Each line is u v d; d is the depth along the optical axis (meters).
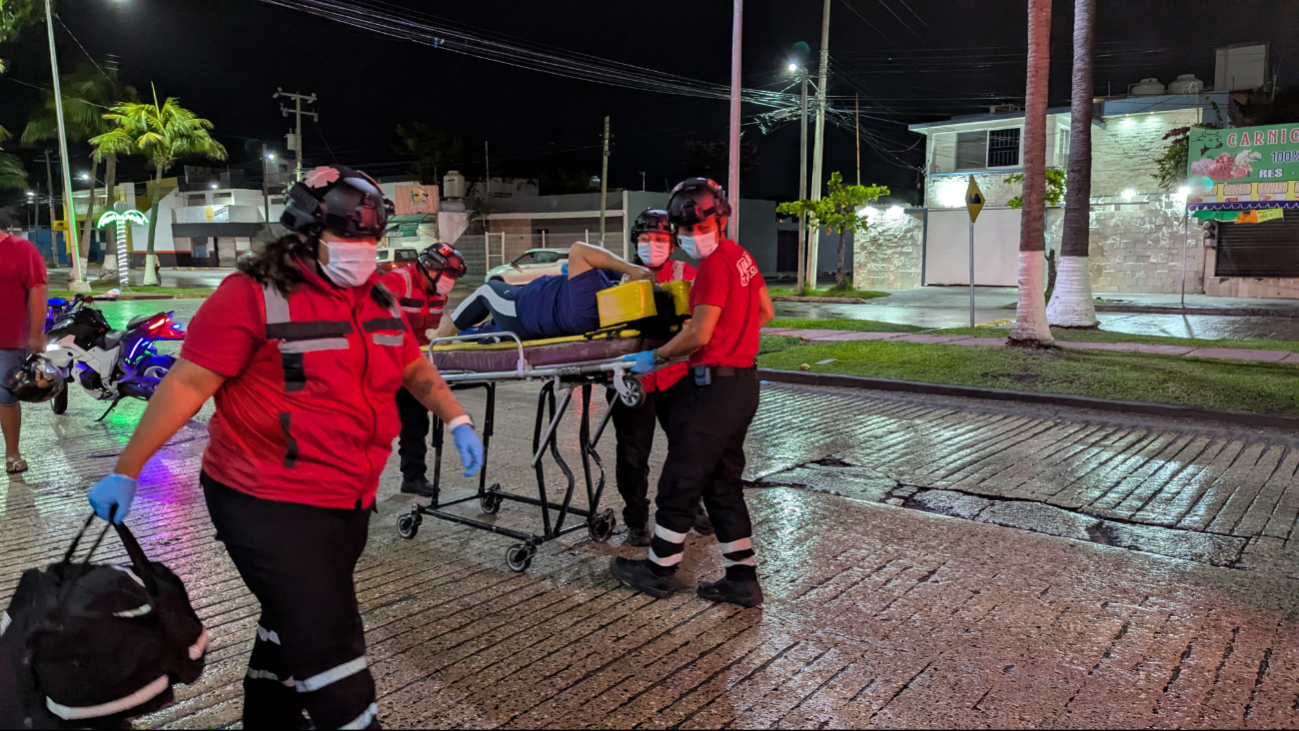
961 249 34.16
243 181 62.34
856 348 12.71
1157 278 29.88
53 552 4.81
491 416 5.07
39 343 6.12
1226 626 3.85
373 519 5.42
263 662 2.54
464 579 4.44
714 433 3.83
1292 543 4.93
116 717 2.37
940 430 8.05
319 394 2.26
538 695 3.27
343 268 2.25
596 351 4.30
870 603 4.11
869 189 29.30
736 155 20.22
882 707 3.17
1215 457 6.92
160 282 38.31
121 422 8.58
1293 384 9.19
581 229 46.75
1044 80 12.06
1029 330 12.41
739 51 20.14
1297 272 27.33
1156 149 30.00
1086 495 5.89
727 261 3.71
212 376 2.22
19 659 2.33
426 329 5.62
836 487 6.13
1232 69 30.12
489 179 51.41
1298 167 22.03
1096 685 3.33
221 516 2.32
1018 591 4.25
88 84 35.69
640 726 3.05
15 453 6.50
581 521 5.35
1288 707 3.17
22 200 67.94
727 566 4.07
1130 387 9.36
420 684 3.35
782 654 3.60
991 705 3.18
